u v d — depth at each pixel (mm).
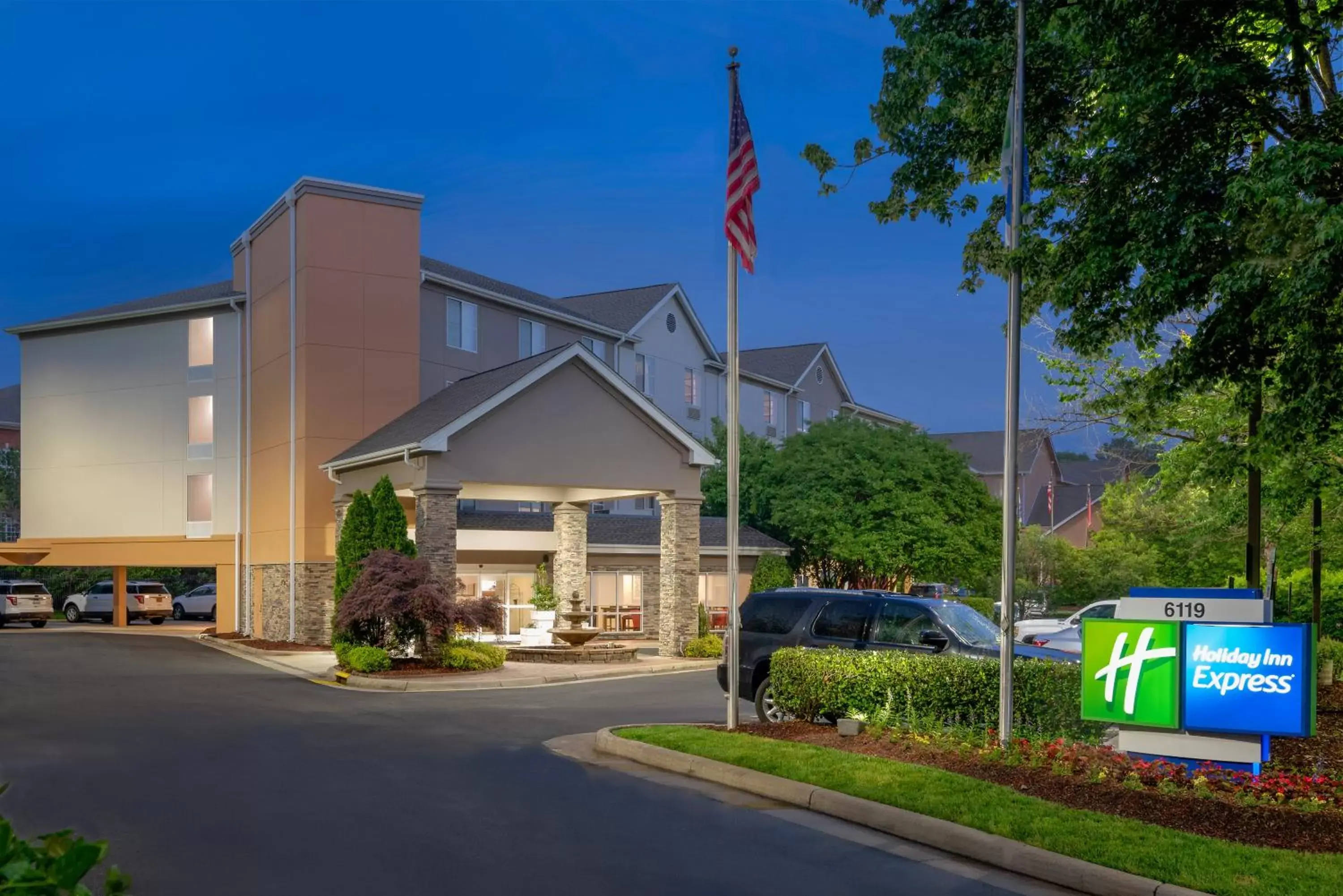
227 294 39969
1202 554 33281
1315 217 10594
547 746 15039
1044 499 76812
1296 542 21562
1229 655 11273
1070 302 13109
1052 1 14359
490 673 25406
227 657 30750
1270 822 9664
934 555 41188
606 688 23281
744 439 46906
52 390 42656
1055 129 15438
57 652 31641
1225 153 12836
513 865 8969
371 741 15453
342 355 34938
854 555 41219
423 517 28125
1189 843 8961
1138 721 11602
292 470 34906
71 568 60625
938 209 17297
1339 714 16547
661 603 32312
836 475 42469
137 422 41062
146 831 10055
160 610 50188
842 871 8930
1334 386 11453
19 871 2910
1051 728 13672
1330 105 12609
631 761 13750
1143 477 22469
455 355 39031
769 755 12680
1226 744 11312
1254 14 12906
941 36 15039
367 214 35688
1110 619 11852
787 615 17125
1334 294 10938
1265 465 13531
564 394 30141
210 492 39719
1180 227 12312
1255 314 11289
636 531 41219
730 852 9469
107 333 41844
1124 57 12555
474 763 13672
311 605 33938
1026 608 43531
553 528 38219
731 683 15383
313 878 8562
